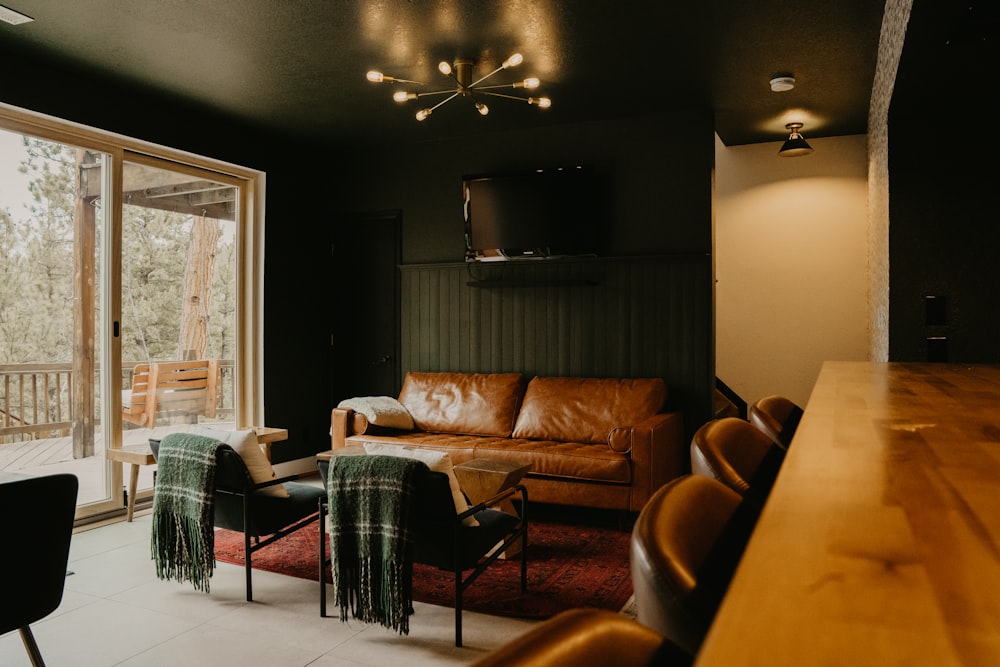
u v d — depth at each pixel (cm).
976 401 147
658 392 479
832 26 361
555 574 337
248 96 465
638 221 514
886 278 413
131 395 465
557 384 511
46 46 380
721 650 31
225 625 279
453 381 547
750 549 47
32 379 409
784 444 173
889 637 32
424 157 589
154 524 314
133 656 251
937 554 45
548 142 544
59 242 425
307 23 354
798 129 552
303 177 599
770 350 608
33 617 188
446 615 288
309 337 600
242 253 556
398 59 404
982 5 257
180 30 361
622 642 57
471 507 271
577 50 391
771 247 609
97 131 438
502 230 532
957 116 390
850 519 55
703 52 395
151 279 481
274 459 561
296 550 380
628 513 416
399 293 605
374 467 257
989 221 387
